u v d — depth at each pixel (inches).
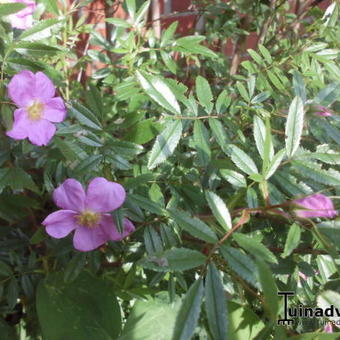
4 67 9.0
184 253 6.9
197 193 9.9
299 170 8.1
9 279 10.8
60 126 9.7
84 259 9.8
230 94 15.6
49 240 10.1
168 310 10.0
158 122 9.9
